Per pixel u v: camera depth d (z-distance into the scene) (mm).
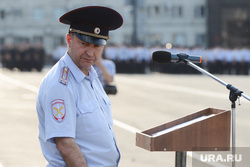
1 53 74812
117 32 110250
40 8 117875
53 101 5449
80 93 5660
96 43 5656
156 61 7238
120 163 13609
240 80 52875
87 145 5621
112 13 5648
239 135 17719
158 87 41562
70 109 5492
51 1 116625
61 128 5402
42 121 5730
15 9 118938
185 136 6109
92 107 5688
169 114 24016
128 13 110062
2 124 20328
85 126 5594
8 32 119000
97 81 6215
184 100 30703
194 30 112188
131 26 109625
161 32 112875
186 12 112062
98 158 5680
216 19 107375
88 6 5539
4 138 17094
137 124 20688
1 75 59625
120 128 19531
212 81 50406
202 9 111812
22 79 50844
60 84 5516
